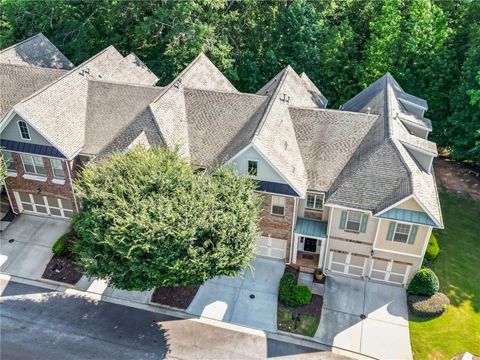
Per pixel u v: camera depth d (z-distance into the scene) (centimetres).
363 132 3083
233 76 4616
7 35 4925
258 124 2881
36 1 4691
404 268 2930
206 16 4484
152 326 2708
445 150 4653
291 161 2934
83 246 2550
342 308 2833
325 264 3086
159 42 4666
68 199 3434
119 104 3459
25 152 3219
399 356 2550
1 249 3256
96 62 3803
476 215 3697
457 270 3130
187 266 2356
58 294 2922
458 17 4447
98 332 2669
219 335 2658
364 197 2752
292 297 2820
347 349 2584
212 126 3250
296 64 4638
